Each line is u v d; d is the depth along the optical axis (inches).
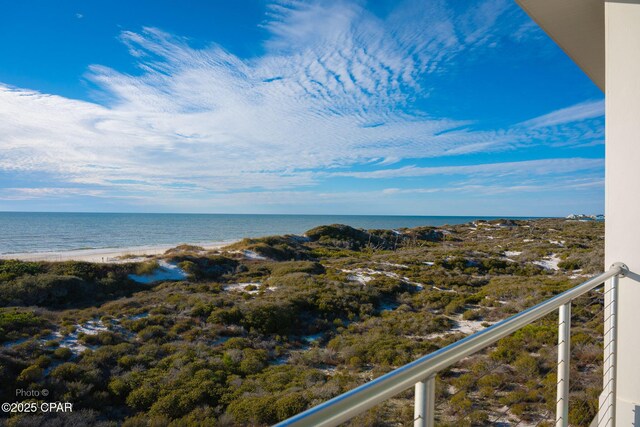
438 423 214.8
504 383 273.1
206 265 893.8
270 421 278.1
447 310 587.8
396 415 238.7
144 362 371.2
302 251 1210.6
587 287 54.6
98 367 356.5
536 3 67.2
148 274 784.3
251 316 512.4
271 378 350.3
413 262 982.4
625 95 64.6
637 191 63.9
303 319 551.8
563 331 51.9
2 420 261.3
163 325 483.2
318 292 651.5
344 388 323.0
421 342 441.1
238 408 287.6
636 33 62.7
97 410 293.7
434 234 1811.0
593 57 84.2
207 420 272.1
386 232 1788.9
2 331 418.6
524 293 635.5
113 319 497.7
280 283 740.0
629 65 63.9
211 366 368.8
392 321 535.5
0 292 575.2
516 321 38.3
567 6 66.9
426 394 27.6
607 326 64.9
